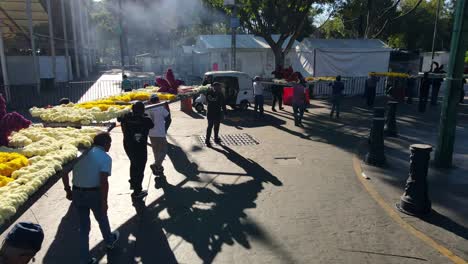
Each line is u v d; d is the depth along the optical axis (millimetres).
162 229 5395
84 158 4508
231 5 18047
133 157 6238
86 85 26719
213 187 7098
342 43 22797
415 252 4730
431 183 7199
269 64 28734
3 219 2844
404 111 16969
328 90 22203
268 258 4602
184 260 4582
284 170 8141
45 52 31891
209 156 9273
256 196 6625
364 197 6551
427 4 47469
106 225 4668
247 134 11867
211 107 10078
